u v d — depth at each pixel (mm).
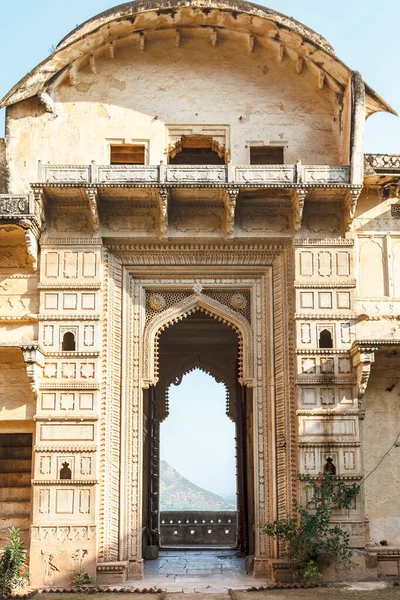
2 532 12781
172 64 13883
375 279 13281
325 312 12930
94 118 13586
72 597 10758
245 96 13805
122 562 12227
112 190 12727
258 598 10383
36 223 12648
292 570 12086
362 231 13430
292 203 13172
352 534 12180
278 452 12906
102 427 12656
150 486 16469
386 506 12742
